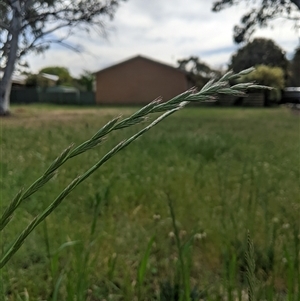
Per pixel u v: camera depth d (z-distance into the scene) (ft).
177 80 107.45
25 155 14.99
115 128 1.42
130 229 7.61
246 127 33.47
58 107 84.53
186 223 7.88
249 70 1.45
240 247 6.17
